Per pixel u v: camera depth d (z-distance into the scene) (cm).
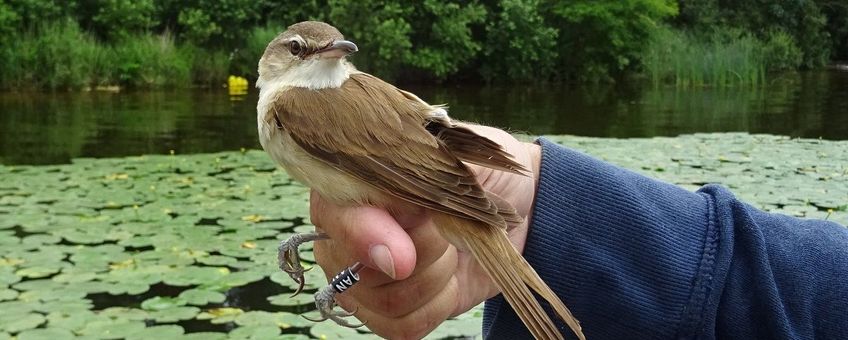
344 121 184
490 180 210
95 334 451
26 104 1866
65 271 552
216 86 2384
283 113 188
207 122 1554
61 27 2245
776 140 1222
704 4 3234
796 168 944
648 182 227
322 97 191
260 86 218
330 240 189
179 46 2425
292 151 185
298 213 720
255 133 1389
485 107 1992
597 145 1160
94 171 937
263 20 2592
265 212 723
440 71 2481
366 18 2430
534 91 2489
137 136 1342
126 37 2334
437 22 2508
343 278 178
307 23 222
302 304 510
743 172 913
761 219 224
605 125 1606
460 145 189
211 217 703
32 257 581
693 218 218
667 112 1867
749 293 208
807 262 213
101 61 2244
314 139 183
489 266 171
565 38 2789
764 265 208
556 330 163
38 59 2167
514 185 213
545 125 1611
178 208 737
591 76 2802
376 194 179
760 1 3450
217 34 2475
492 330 219
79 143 1253
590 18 2727
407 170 178
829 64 3816
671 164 973
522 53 2608
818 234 222
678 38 2981
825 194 788
